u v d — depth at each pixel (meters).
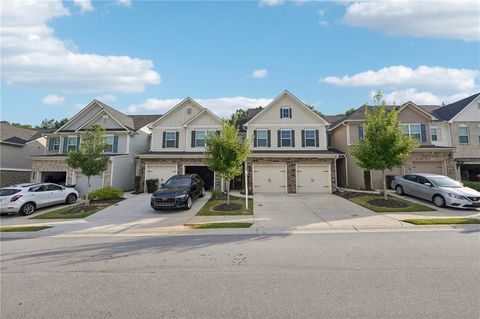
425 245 7.04
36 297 4.34
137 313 3.77
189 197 14.30
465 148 23.25
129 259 6.34
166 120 24.48
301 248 6.99
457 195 12.84
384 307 3.79
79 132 25.11
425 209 12.93
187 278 5.02
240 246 7.34
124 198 18.00
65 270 5.63
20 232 10.14
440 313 3.61
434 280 4.70
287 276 5.01
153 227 10.59
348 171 22.77
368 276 4.93
